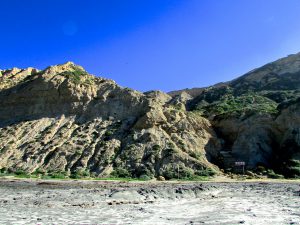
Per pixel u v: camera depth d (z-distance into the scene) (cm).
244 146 7044
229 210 1869
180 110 8162
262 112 7588
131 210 1875
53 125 8088
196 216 1642
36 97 8869
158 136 7131
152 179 5788
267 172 6166
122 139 7312
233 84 14625
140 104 8225
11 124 8400
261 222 1420
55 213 1730
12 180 5094
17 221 1445
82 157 6862
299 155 6431
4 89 9800
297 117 7050
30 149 7300
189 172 6044
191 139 7238
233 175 6069
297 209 1855
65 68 9981
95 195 2702
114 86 8944
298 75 12938
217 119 8188
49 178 5669
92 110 8369
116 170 6331
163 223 1425
